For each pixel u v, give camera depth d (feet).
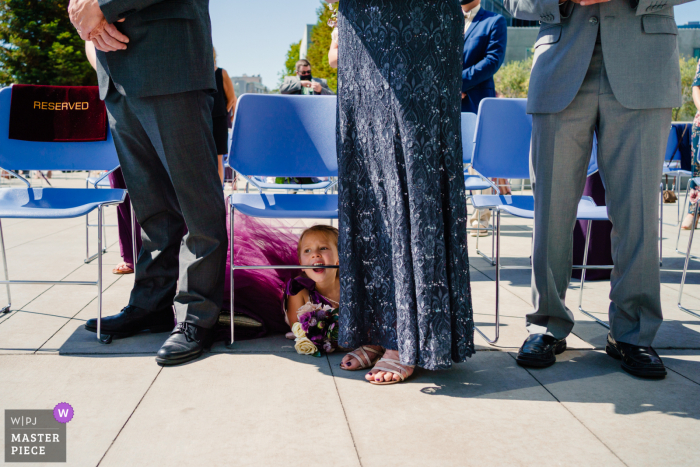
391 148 5.93
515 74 67.05
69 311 8.54
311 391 5.85
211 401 5.55
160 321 7.72
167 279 7.64
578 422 5.23
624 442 4.86
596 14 6.36
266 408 5.41
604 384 6.15
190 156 6.72
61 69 78.54
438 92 5.88
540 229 6.88
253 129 8.23
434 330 5.90
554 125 6.70
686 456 4.64
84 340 7.30
